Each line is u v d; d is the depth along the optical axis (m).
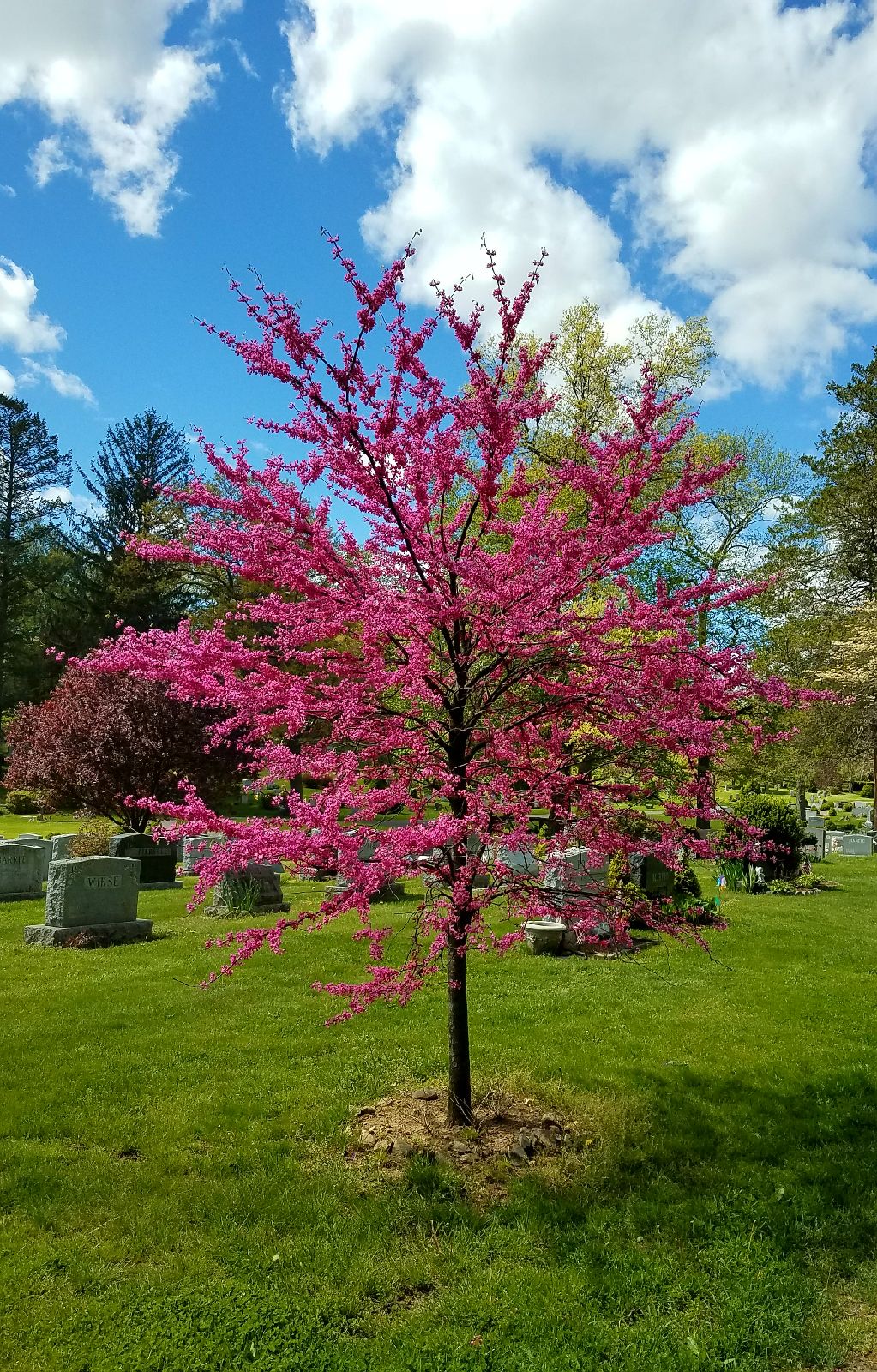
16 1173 4.05
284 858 3.77
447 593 4.09
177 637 4.13
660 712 3.96
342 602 4.01
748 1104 4.93
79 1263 3.35
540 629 4.12
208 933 9.79
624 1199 3.88
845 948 9.45
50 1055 5.67
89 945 9.06
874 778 28.00
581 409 18.23
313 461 4.15
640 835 5.32
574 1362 2.85
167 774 17.70
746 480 24.67
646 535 3.98
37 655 41.47
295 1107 4.85
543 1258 3.44
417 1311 3.14
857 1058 5.72
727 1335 3.00
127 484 38.56
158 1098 4.97
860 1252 3.54
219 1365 2.83
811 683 24.23
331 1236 3.56
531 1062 5.54
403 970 4.51
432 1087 5.14
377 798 4.05
